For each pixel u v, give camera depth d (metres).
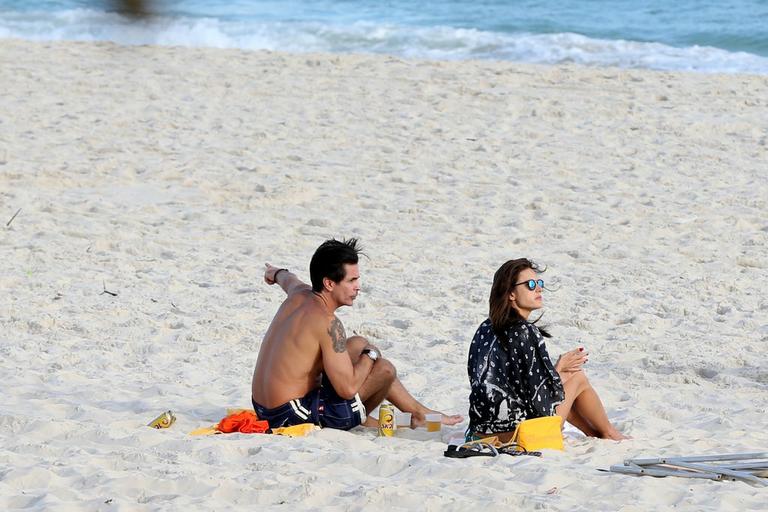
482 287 32.97
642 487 16.66
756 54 89.00
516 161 49.78
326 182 46.03
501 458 18.38
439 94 63.41
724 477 17.41
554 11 112.00
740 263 36.25
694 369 26.00
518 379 19.48
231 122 56.56
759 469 17.56
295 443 19.23
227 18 108.94
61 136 52.62
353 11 117.31
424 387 24.34
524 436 19.22
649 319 30.06
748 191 44.84
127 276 33.94
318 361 20.42
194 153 50.22
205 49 78.12
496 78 67.62
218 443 18.98
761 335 28.80
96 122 55.62
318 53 76.69
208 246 37.62
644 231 39.84
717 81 67.38
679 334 28.92
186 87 64.81
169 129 54.75
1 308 30.03
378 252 37.00
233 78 67.44
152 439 19.31
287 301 20.92
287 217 41.41
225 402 22.81
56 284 32.75
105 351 26.89
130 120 56.22
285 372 20.27
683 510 15.71
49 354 26.50
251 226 40.12
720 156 50.66
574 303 31.66
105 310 30.23
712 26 99.00
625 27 100.50
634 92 64.06
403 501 15.90
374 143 52.81
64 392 23.34
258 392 20.67
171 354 26.77
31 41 80.56
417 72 69.69
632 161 49.75
